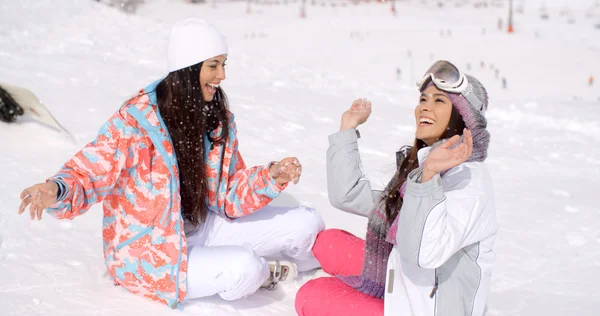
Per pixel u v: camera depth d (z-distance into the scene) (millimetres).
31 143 5680
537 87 32750
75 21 17312
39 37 15227
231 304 3230
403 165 2869
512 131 9219
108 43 15695
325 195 5461
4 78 8695
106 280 3361
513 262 4367
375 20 58938
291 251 3553
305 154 6953
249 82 12461
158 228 3059
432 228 2414
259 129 7883
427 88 2754
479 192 2590
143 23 18875
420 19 60719
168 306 3117
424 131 2754
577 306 3643
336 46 44031
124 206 3082
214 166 3305
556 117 10086
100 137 2961
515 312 3559
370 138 8078
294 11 64062
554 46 45500
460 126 2715
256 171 3316
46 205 2691
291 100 10305
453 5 71500
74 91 8484
